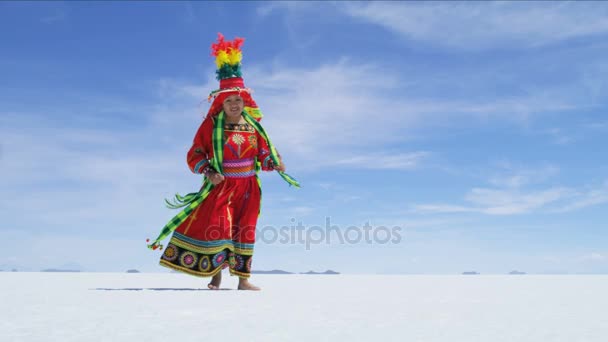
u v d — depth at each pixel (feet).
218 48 17.26
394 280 21.79
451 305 10.81
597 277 24.85
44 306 10.17
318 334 6.93
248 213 17.16
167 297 12.39
